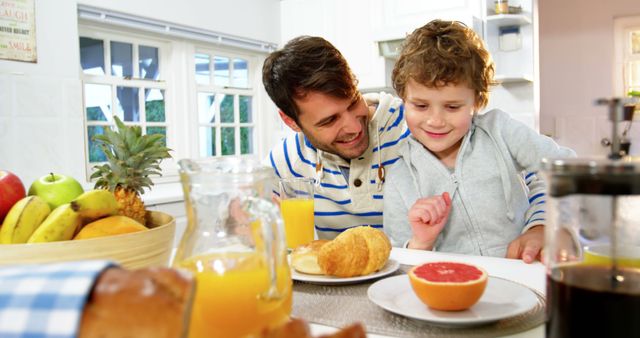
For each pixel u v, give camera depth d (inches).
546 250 16.8
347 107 43.3
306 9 139.3
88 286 12.2
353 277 30.0
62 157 92.8
